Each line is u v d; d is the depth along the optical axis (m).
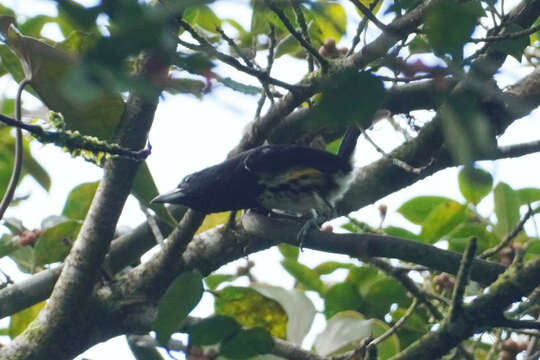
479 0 3.36
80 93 2.22
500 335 7.99
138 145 6.68
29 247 8.91
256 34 7.56
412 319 8.67
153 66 2.63
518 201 8.70
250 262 9.42
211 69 2.69
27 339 7.72
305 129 2.71
